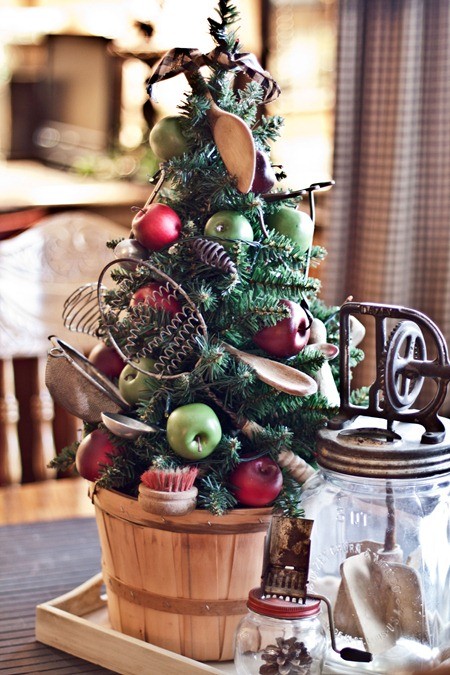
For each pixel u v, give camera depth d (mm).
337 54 3518
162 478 1530
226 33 1630
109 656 1652
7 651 1696
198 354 1601
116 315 1688
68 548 2033
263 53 4777
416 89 3402
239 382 1576
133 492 1660
